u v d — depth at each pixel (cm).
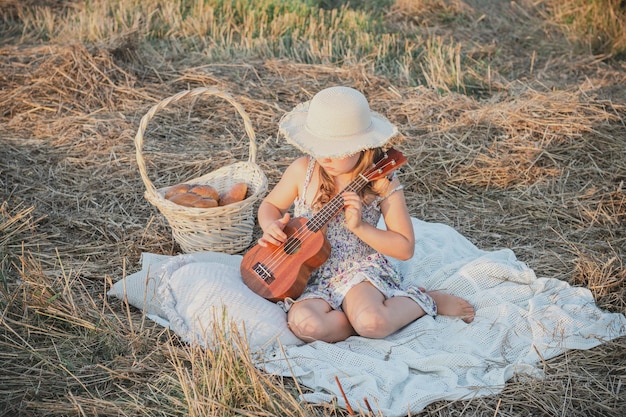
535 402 320
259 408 299
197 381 312
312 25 755
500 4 877
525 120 566
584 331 359
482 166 526
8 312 360
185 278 371
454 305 370
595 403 319
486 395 322
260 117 595
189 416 296
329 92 346
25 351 342
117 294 388
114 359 338
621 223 465
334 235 366
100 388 327
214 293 359
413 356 343
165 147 554
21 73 630
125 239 447
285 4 802
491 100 626
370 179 352
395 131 352
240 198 429
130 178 512
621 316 374
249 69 667
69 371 325
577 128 554
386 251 355
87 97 609
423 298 365
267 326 349
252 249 376
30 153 535
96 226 459
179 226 421
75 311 360
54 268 413
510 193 502
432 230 448
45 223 459
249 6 788
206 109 604
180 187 436
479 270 393
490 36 802
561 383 330
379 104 612
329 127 339
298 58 702
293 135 346
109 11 780
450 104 606
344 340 356
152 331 365
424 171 521
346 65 684
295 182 377
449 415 314
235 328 319
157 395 319
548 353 348
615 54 736
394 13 842
